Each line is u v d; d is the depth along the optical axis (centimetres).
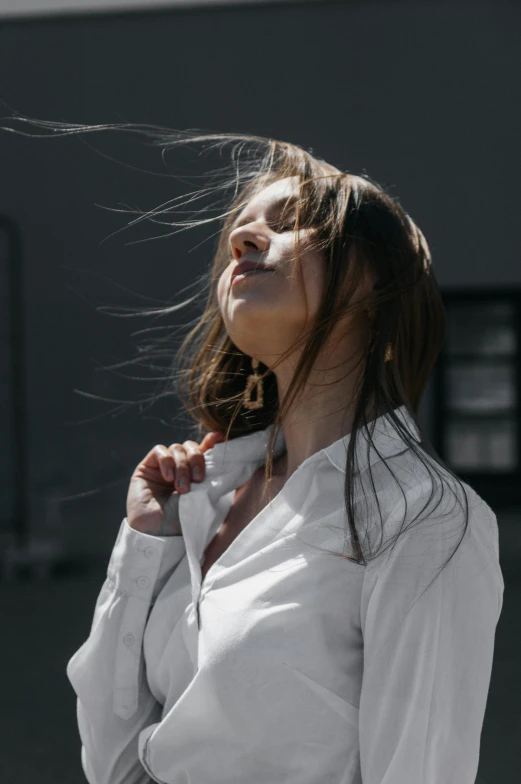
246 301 99
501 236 772
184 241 768
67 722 396
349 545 91
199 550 111
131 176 684
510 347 825
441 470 92
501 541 729
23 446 762
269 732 90
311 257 99
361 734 88
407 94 763
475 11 754
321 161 115
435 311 112
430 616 86
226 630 93
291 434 108
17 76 773
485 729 371
